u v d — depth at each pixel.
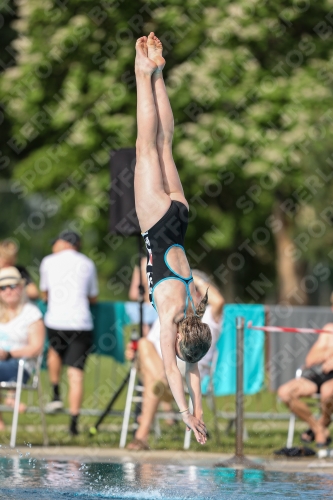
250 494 17.06
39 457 21.98
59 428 27.39
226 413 27.47
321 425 24.19
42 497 16.36
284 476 19.53
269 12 45.97
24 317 24.98
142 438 23.59
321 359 24.20
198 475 19.53
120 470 20.06
